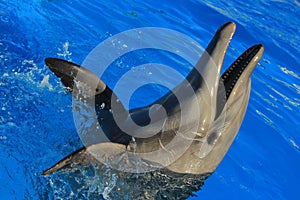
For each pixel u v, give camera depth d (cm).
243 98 308
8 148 332
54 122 344
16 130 340
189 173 311
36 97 360
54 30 434
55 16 448
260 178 367
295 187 367
